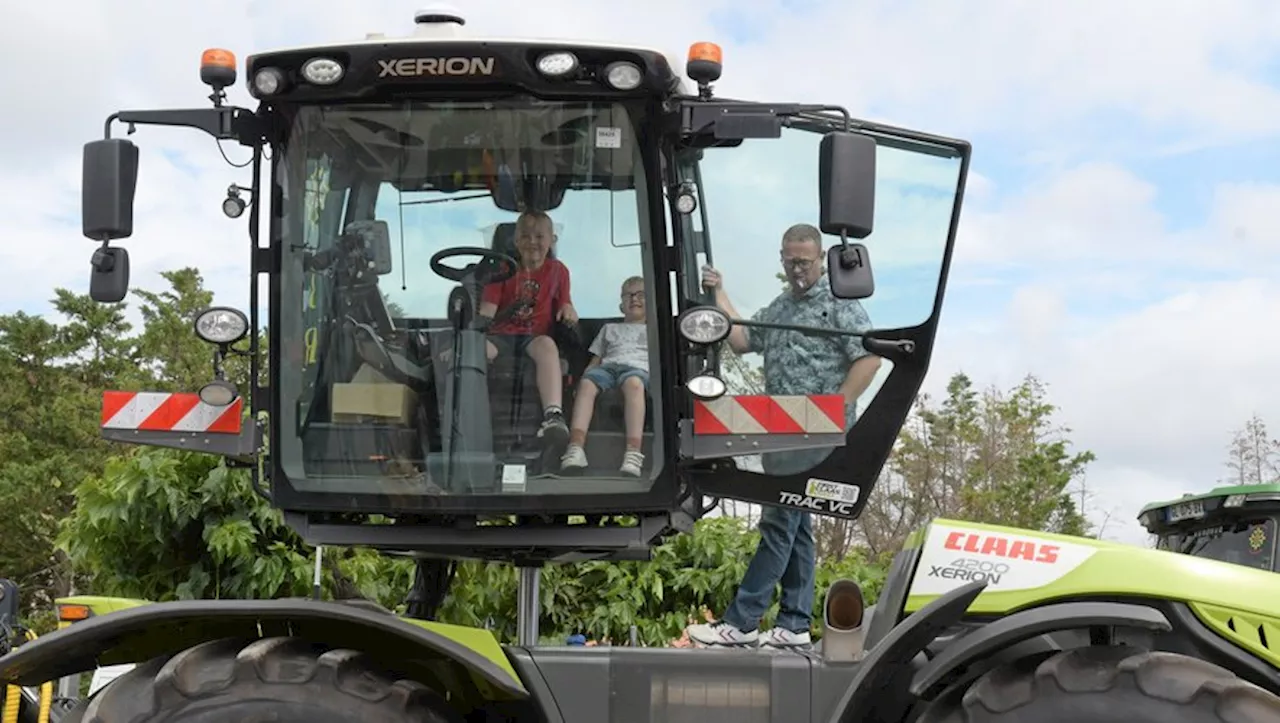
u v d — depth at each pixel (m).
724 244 5.55
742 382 5.63
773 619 7.70
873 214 4.96
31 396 39.53
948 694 4.97
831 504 5.69
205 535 8.57
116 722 4.74
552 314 5.38
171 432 5.48
